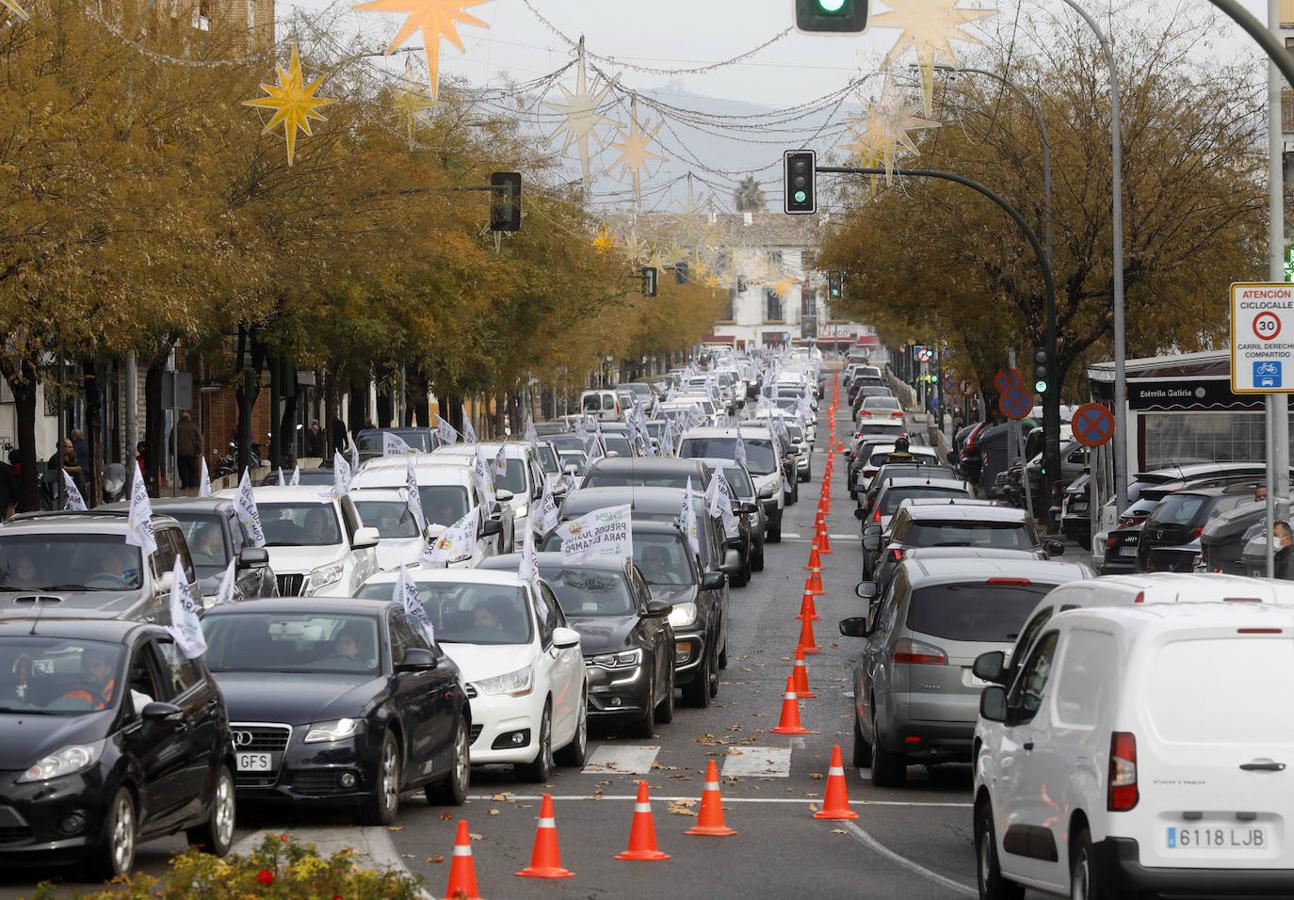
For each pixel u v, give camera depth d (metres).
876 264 158.25
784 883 37.16
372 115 120.06
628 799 49.19
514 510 107.38
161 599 58.34
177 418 128.75
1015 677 34.47
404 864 38.66
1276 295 49.69
